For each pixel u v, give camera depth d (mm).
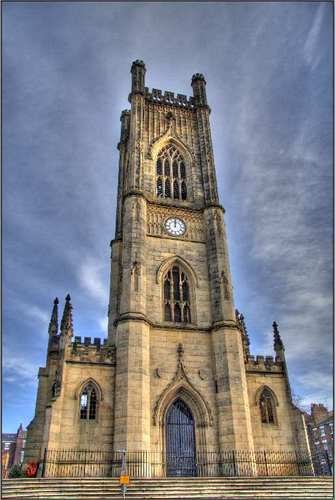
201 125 65000
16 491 29734
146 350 43625
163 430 41375
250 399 45938
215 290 49812
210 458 40688
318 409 105438
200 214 56594
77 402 40594
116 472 36844
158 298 48594
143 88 65812
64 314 45938
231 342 45625
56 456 37531
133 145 58719
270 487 33219
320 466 57812
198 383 44406
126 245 50094
